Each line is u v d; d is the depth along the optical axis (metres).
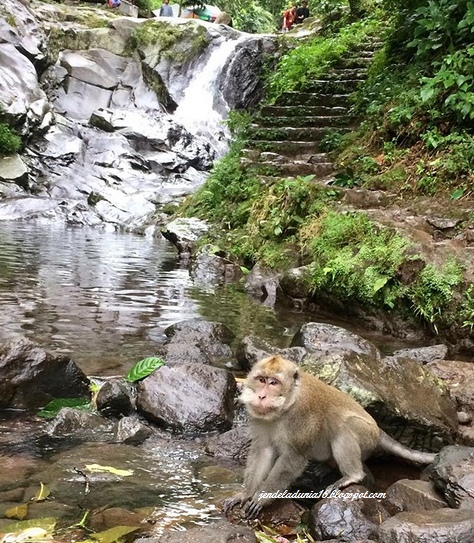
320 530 1.14
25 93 7.25
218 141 8.52
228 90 9.02
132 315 2.71
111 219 6.18
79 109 8.23
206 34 9.00
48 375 1.74
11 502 1.19
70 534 1.09
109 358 2.11
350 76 5.96
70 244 4.75
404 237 2.93
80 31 8.62
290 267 3.49
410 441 1.57
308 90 5.93
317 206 3.72
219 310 2.96
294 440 1.23
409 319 2.76
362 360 1.69
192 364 1.79
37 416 1.66
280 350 2.05
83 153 7.26
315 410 1.27
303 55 6.63
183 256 4.35
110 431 1.59
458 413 1.70
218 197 5.06
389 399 1.57
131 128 7.72
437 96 4.14
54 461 1.39
